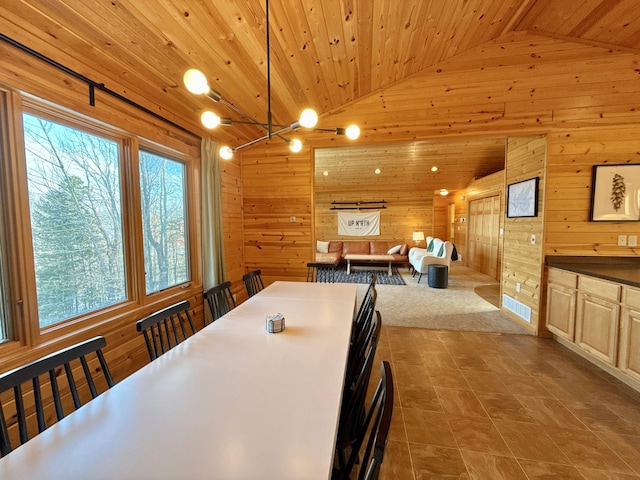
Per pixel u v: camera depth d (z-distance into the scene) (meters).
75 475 0.71
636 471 1.46
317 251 7.99
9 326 1.48
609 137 2.88
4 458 0.77
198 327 2.97
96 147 1.98
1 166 1.44
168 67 2.02
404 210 8.02
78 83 1.73
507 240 3.73
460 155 6.03
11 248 1.47
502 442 1.65
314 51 2.28
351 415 1.21
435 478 1.42
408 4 2.05
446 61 3.11
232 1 1.62
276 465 0.73
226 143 3.44
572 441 1.65
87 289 1.93
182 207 2.92
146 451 0.79
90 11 1.47
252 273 3.03
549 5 2.49
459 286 5.46
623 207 2.84
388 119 3.29
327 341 1.53
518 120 3.03
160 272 2.61
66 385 1.69
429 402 2.02
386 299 4.59
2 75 1.38
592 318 2.39
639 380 1.98
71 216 1.82
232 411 0.95
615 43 2.76
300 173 3.69
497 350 2.79
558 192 2.98
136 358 2.18
